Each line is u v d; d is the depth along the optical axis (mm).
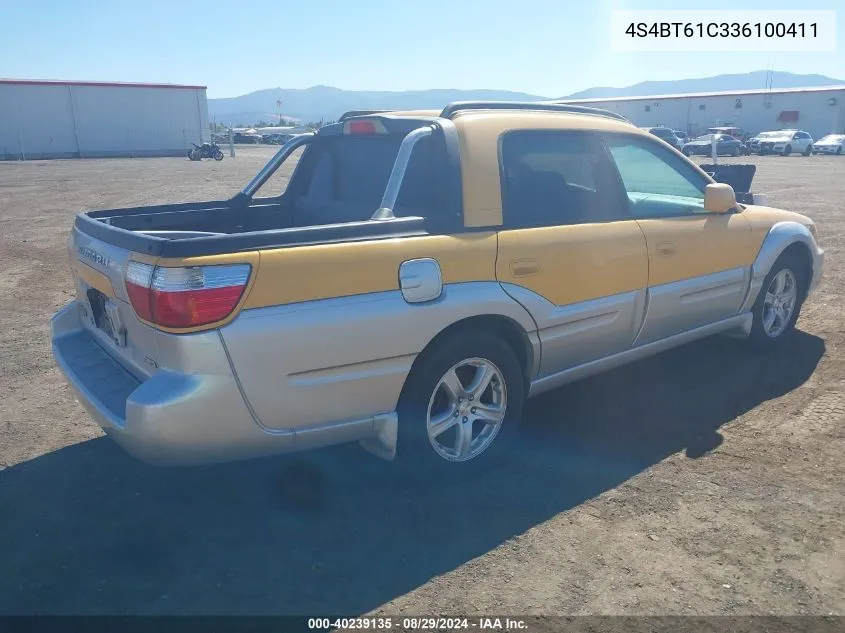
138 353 3254
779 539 3230
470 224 3578
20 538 3332
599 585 2947
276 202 4965
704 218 4758
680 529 3320
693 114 57500
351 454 4105
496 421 3828
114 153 55750
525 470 3893
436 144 3660
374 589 2947
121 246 3217
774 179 22922
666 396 4848
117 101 55125
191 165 38406
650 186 4711
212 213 4637
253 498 3660
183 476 3893
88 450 4242
